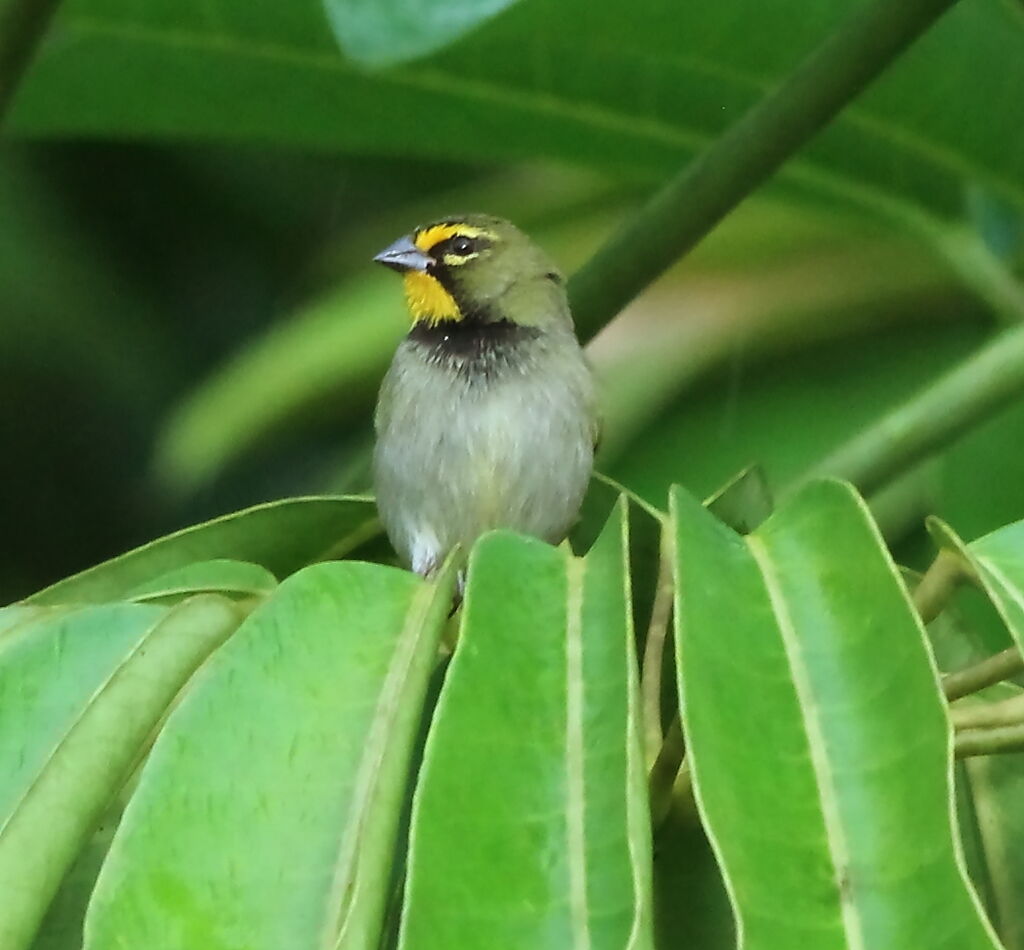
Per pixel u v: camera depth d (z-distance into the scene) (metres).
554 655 1.63
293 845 1.52
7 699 1.73
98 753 1.59
